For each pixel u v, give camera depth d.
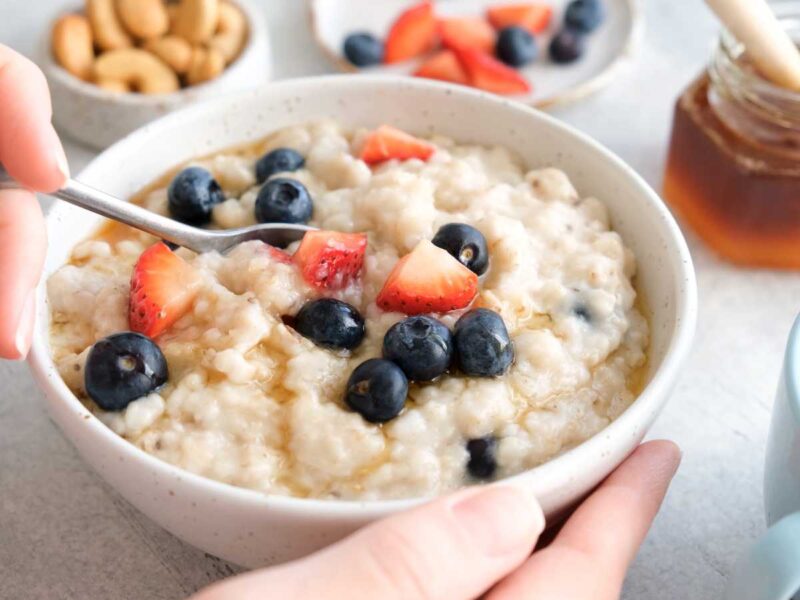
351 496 0.29
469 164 0.35
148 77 0.46
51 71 0.45
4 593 0.31
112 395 0.29
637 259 0.34
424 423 0.29
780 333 0.38
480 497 0.26
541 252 0.33
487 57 0.48
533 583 0.26
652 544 0.32
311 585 0.24
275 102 0.37
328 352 0.31
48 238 0.32
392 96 0.37
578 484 0.28
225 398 0.30
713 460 0.35
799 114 0.38
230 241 0.33
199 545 0.29
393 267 0.32
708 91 0.41
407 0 0.51
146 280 0.31
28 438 0.35
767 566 0.25
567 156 0.36
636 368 0.32
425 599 0.24
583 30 0.49
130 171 0.35
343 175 0.35
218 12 0.47
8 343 0.28
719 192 0.40
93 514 0.33
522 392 0.30
